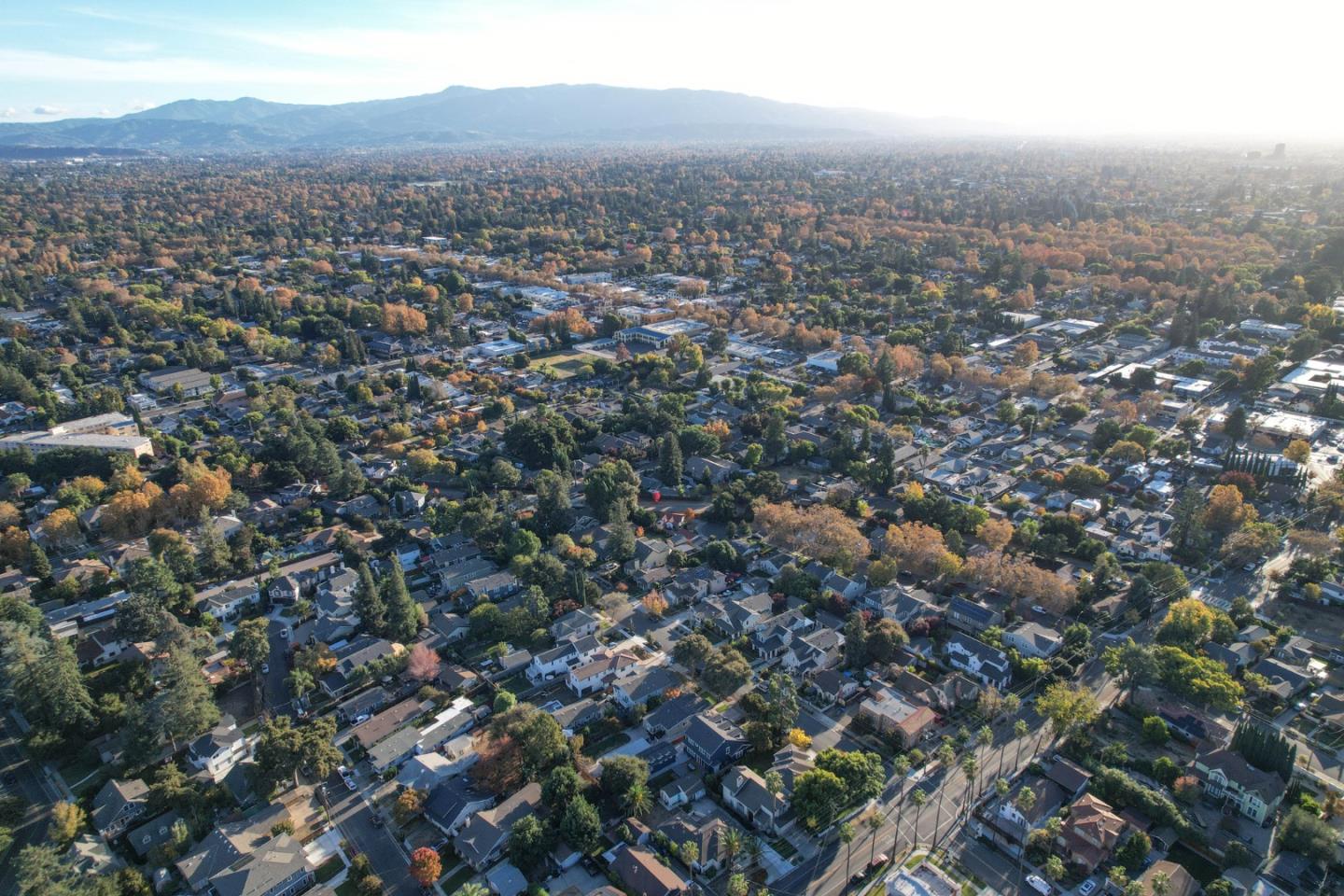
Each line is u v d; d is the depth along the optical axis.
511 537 194.25
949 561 176.38
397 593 165.62
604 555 194.12
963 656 153.00
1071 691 143.62
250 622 158.25
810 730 138.75
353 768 134.00
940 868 112.06
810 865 113.38
